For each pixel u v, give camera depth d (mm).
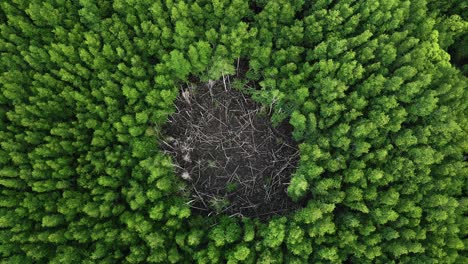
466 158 22000
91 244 20203
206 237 21156
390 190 20375
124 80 20938
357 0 22266
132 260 19234
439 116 20797
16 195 20016
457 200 20797
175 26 21641
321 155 20969
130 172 21250
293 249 19859
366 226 20234
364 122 20875
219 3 20922
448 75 21328
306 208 21000
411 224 20391
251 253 20219
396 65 21547
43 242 19875
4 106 21172
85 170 20359
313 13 21594
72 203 19641
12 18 20859
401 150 21000
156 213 19891
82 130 20984
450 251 20203
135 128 20875
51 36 21547
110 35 21203
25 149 20625
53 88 21156
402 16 21438
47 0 21203
